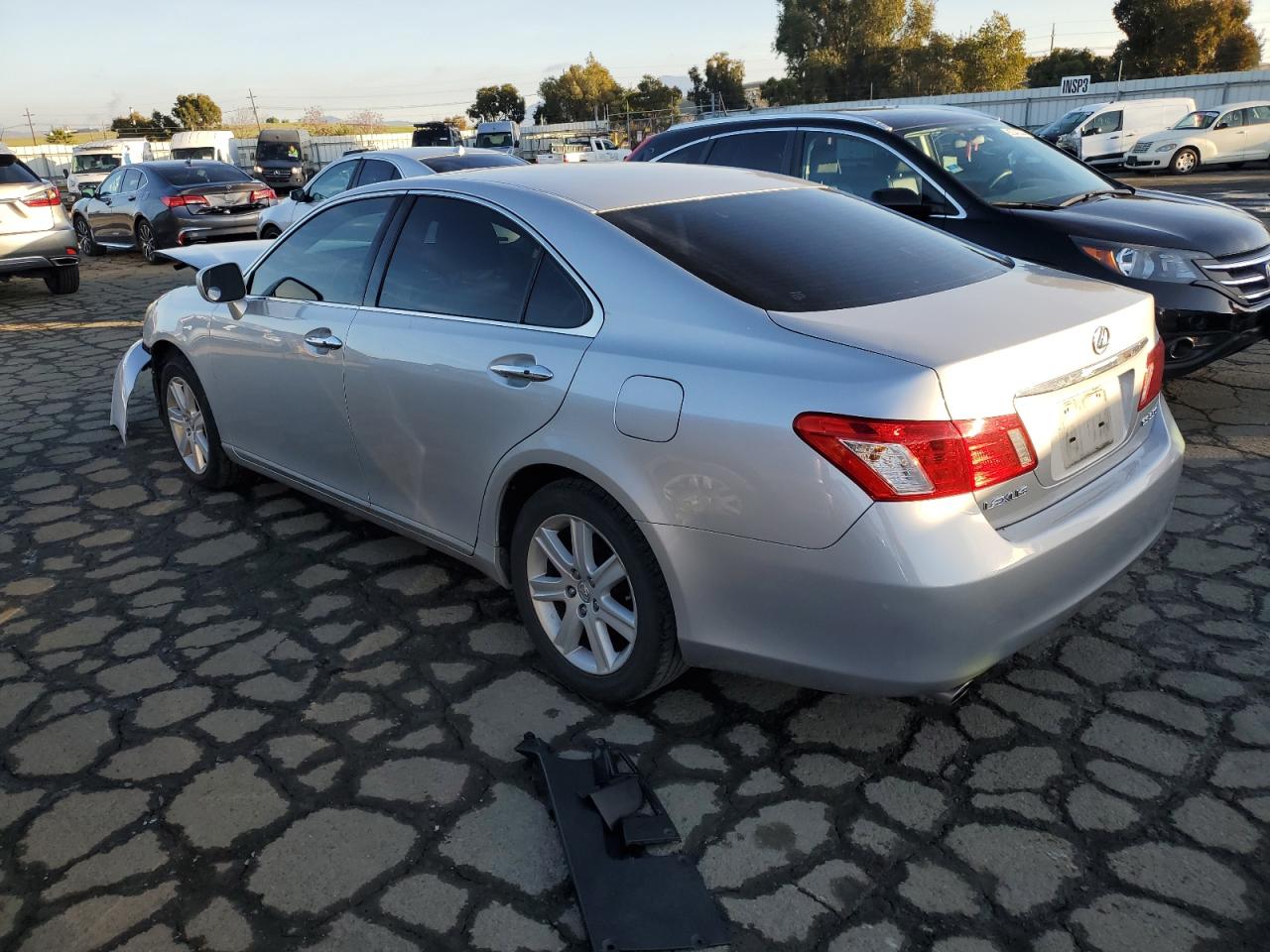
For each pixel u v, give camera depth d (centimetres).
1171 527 379
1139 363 263
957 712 272
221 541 410
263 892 216
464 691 293
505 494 293
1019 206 504
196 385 443
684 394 235
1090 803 234
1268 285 472
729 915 205
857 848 223
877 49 6200
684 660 262
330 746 269
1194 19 4856
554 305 277
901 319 237
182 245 1372
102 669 313
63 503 462
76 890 219
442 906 211
